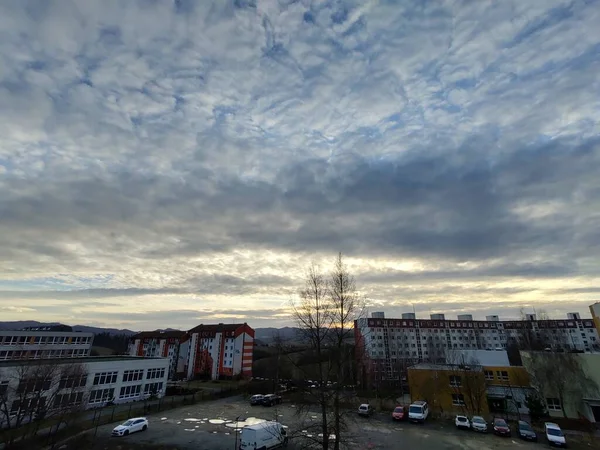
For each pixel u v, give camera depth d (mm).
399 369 78812
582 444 34719
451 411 48500
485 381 49594
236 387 70250
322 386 19344
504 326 118062
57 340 88688
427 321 115188
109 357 65000
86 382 48875
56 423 38469
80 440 33000
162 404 53594
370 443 33156
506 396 49500
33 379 37531
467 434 37312
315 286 20938
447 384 50125
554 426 35562
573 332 116250
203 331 98125
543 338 98438
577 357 46719
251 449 28875
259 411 48344
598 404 43344
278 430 31266
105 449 31047
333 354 19828
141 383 58688
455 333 115062
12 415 37344
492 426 40312
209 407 51750
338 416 19156
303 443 27328
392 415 45219
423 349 110250
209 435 35656
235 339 92375
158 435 35562
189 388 70812
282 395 56219
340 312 20234
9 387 37219
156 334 109188
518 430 37500
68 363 46594
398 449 31547
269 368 86875
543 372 47125
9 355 78875
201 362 94938
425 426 40625
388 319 112250
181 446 31844
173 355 102625
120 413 46250
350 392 22812
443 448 32156
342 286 20812
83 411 43688
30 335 83812
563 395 45562
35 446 31406
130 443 32688
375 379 70500
